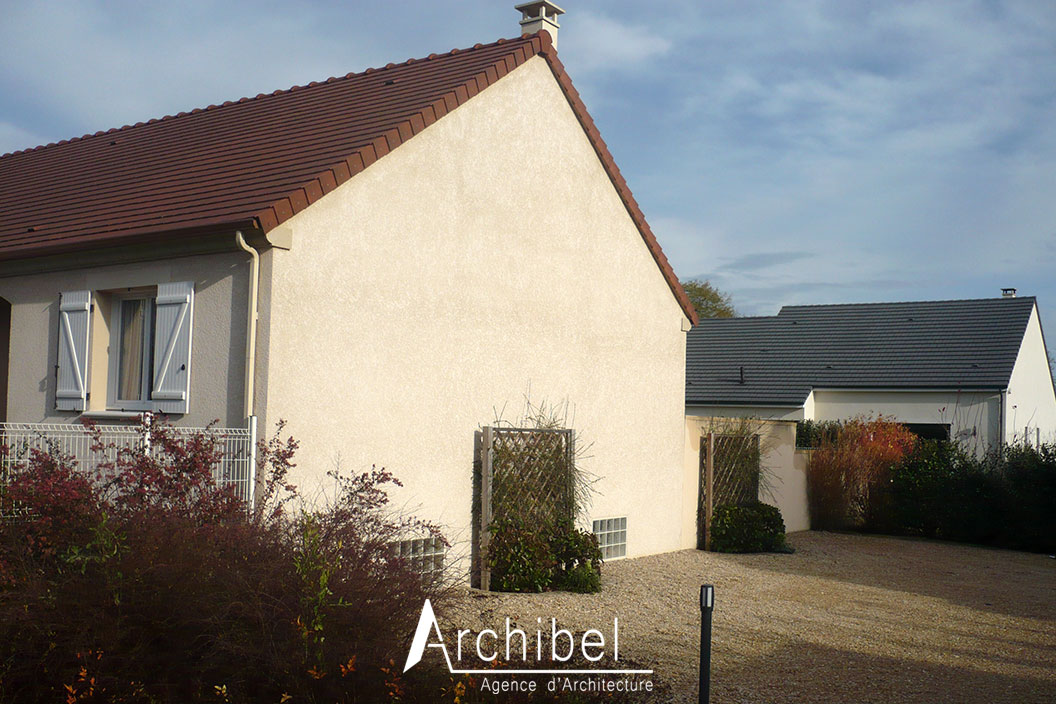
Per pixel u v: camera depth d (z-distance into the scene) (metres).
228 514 7.64
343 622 6.27
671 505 15.75
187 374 10.13
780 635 9.77
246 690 6.01
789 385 29.61
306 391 9.95
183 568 6.23
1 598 6.07
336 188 10.28
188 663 6.12
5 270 11.98
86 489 7.15
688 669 8.20
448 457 11.71
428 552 11.32
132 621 6.16
